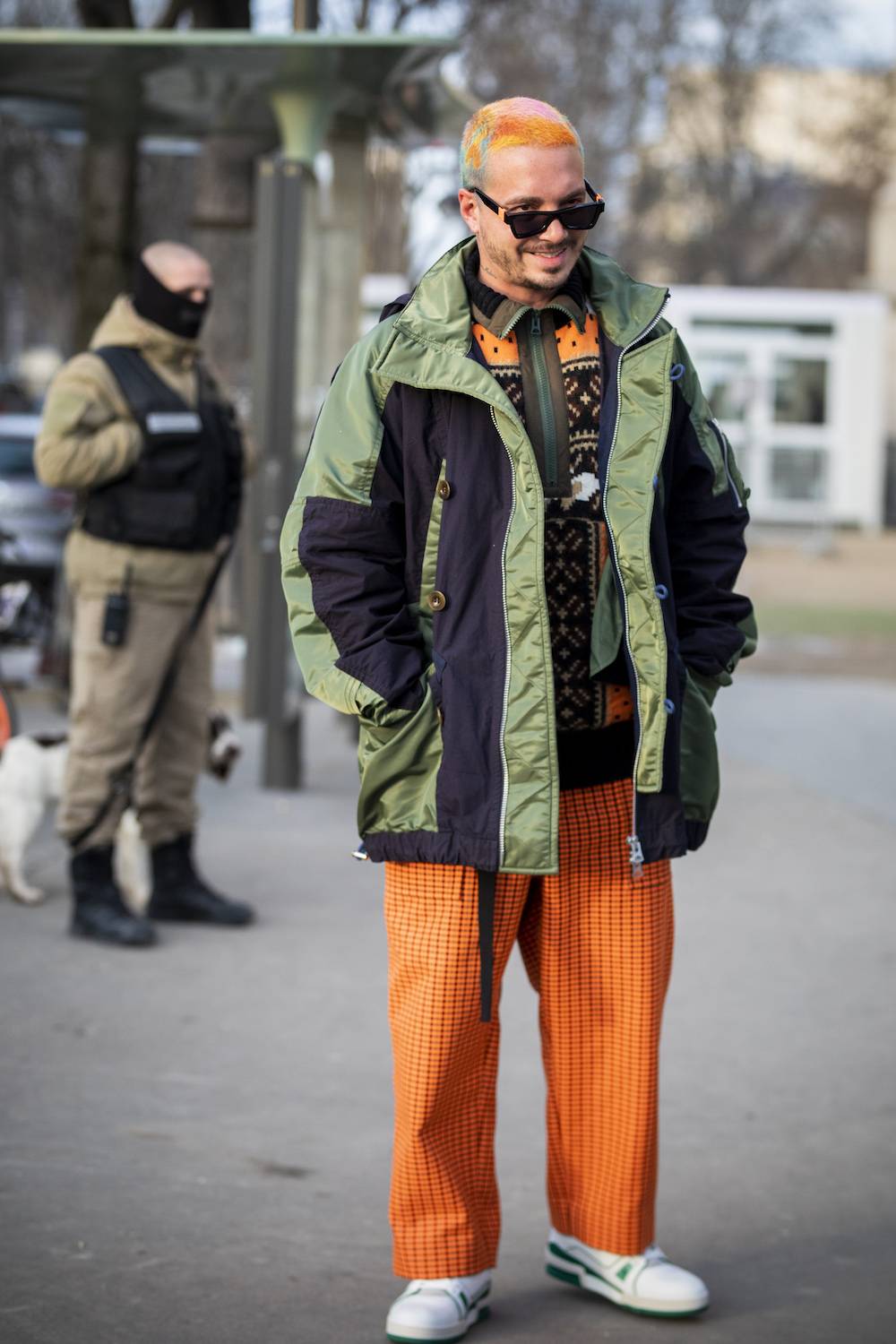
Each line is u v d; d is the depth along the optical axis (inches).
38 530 856.9
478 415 185.9
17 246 2089.1
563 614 189.2
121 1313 203.2
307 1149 257.9
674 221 2819.9
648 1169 205.0
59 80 534.6
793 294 2132.1
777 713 772.0
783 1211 240.4
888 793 574.6
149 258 351.9
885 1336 202.5
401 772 188.4
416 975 193.0
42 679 753.6
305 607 194.4
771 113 2687.0
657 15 1980.8
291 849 467.2
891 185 2812.5
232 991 336.5
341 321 609.0
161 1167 248.7
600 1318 206.2
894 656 1039.6
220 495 360.8
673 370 191.6
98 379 344.5
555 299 188.1
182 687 373.7
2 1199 235.5
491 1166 204.8
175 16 706.2
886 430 2709.2
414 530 190.2
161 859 385.4
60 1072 288.0
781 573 1694.1
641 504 185.3
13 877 399.5
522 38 1626.5
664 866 201.8
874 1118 277.7
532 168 179.6
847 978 358.3
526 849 183.8
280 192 497.7
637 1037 200.2
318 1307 206.4
